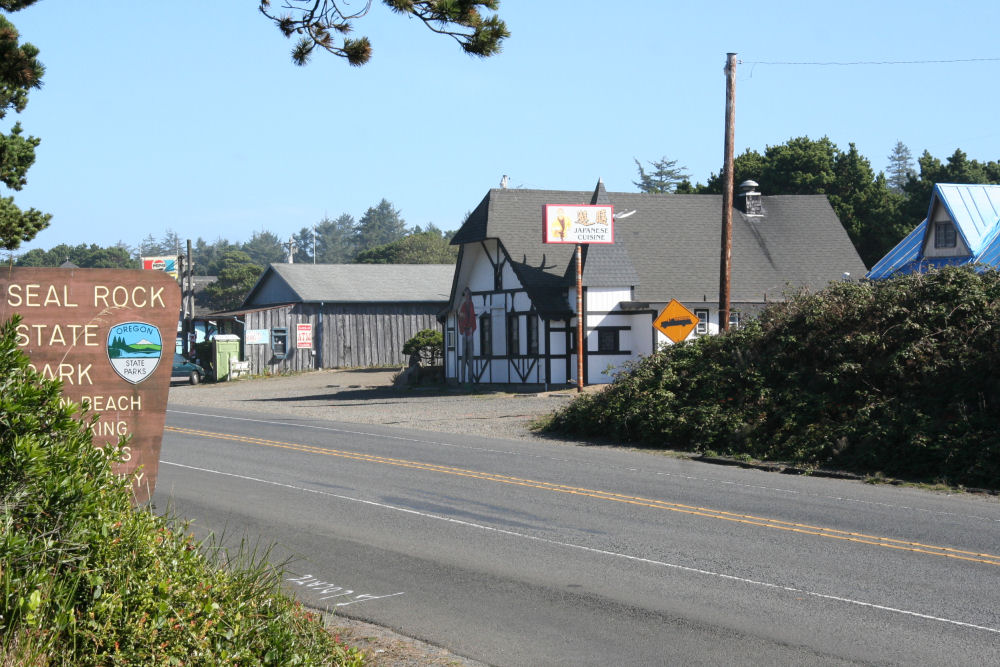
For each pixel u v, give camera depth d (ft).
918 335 63.41
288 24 29.43
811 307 71.41
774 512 42.19
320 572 31.04
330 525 38.63
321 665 19.17
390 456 61.31
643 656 22.94
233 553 32.60
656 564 32.27
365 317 168.45
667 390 72.79
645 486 49.57
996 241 112.06
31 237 38.99
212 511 41.47
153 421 19.20
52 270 18.60
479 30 27.91
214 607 17.11
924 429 55.77
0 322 18.13
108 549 16.33
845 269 131.23
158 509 41.52
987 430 53.98
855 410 61.52
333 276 176.14
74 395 18.66
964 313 63.72
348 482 50.19
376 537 36.40
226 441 70.28
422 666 22.12
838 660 22.53
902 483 52.29
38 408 16.33
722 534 37.22
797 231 135.23
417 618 26.11
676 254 127.44
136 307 19.17
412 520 39.81
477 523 39.27
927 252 121.49
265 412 99.35
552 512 41.78
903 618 25.93
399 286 176.55
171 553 18.12
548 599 27.99
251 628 17.99
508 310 123.34
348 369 165.58
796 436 61.62
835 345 66.64
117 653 15.28
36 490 15.71
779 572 31.12
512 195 127.34
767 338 72.84
